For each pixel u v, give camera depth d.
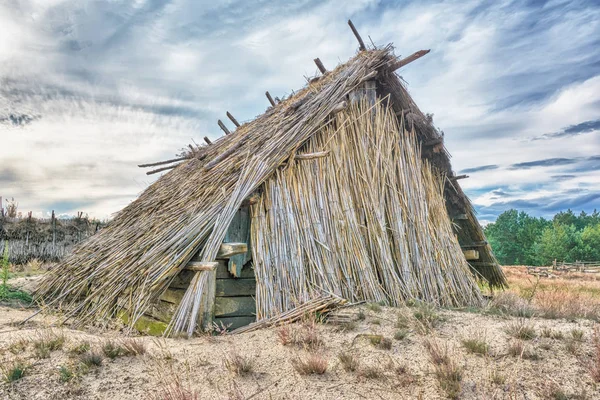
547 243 58.56
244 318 6.25
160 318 6.13
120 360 4.08
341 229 7.41
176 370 3.88
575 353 4.36
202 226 5.96
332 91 8.73
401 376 3.79
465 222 10.64
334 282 6.71
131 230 7.80
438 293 7.73
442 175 9.84
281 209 7.05
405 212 8.34
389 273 7.37
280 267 6.49
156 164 13.96
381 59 9.12
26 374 3.56
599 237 59.69
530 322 5.64
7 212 19.23
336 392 3.51
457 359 4.17
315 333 4.82
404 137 9.31
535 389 3.54
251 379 3.76
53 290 7.82
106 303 5.66
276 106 11.64
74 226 19.58
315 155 7.46
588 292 13.97
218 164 8.47
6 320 5.90
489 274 11.10
